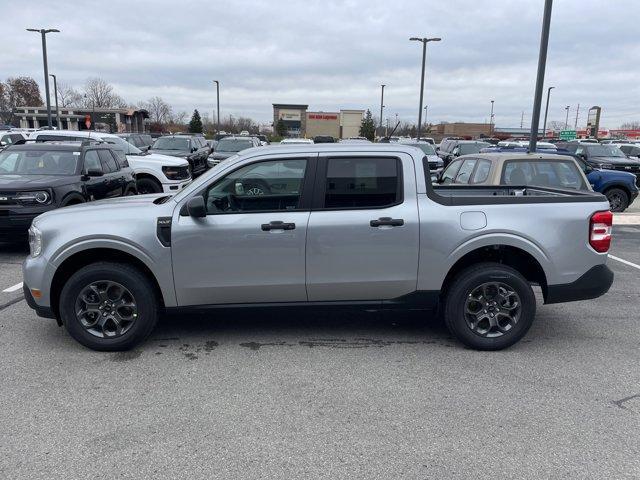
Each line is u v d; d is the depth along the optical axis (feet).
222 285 15.20
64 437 11.01
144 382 13.52
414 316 18.94
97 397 12.72
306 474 9.86
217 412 12.07
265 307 15.60
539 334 17.26
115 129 217.97
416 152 15.40
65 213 15.46
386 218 14.99
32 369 14.24
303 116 290.56
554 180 26.43
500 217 15.20
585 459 10.39
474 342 15.58
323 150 15.19
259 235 14.92
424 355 15.42
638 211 49.16
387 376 13.99
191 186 15.26
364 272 15.25
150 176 47.14
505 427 11.54
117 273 14.85
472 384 13.56
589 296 15.78
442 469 10.04
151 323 15.38
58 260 14.98
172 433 11.19
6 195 26.18
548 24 40.98
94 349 15.33
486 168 27.53
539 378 13.96
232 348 15.80
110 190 34.12
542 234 15.23
